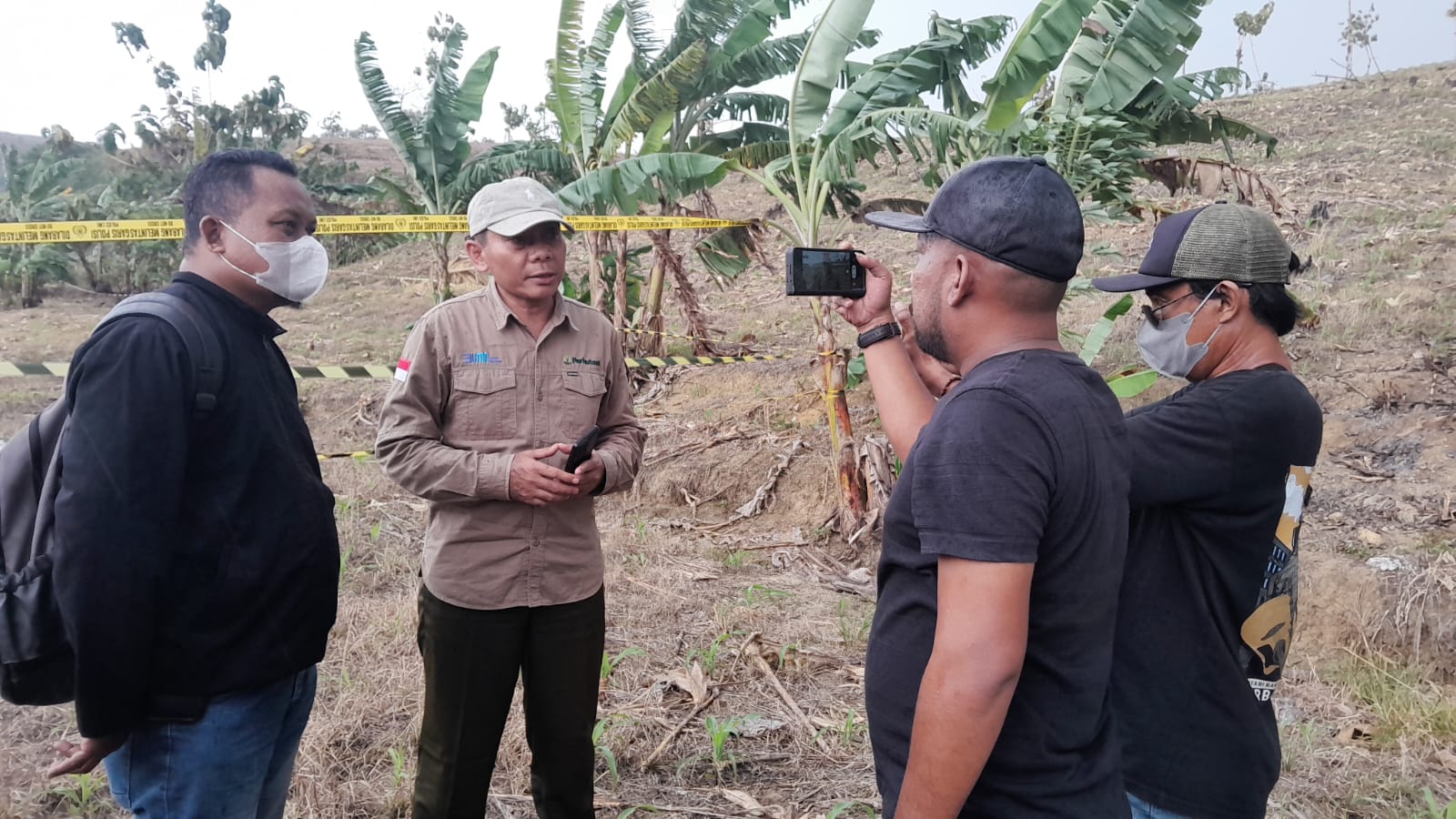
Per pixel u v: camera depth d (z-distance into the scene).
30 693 1.57
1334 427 5.48
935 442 1.25
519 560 2.33
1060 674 1.29
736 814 2.87
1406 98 16.88
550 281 2.36
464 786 2.39
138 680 1.53
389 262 17.42
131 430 1.49
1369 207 10.00
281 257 1.72
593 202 6.44
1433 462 4.93
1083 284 4.95
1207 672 1.68
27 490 1.61
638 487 6.44
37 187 15.80
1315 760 3.12
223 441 1.65
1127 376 4.73
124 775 1.67
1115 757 1.40
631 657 3.91
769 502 6.14
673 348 9.09
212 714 1.67
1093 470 1.27
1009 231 1.31
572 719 2.44
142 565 1.49
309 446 1.90
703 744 3.27
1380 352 6.23
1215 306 1.75
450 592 2.32
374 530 5.19
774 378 8.18
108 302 15.22
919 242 1.44
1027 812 1.30
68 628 1.47
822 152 5.67
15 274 14.81
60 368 4.31
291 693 1.84
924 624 1.34
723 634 4.07
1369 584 3.96
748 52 6.78
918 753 1.22
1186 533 1.71
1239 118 17.09
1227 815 1.67
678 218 6.19
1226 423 1.64
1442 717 3.28
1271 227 1.77
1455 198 9.96
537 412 2.39
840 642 4.14
